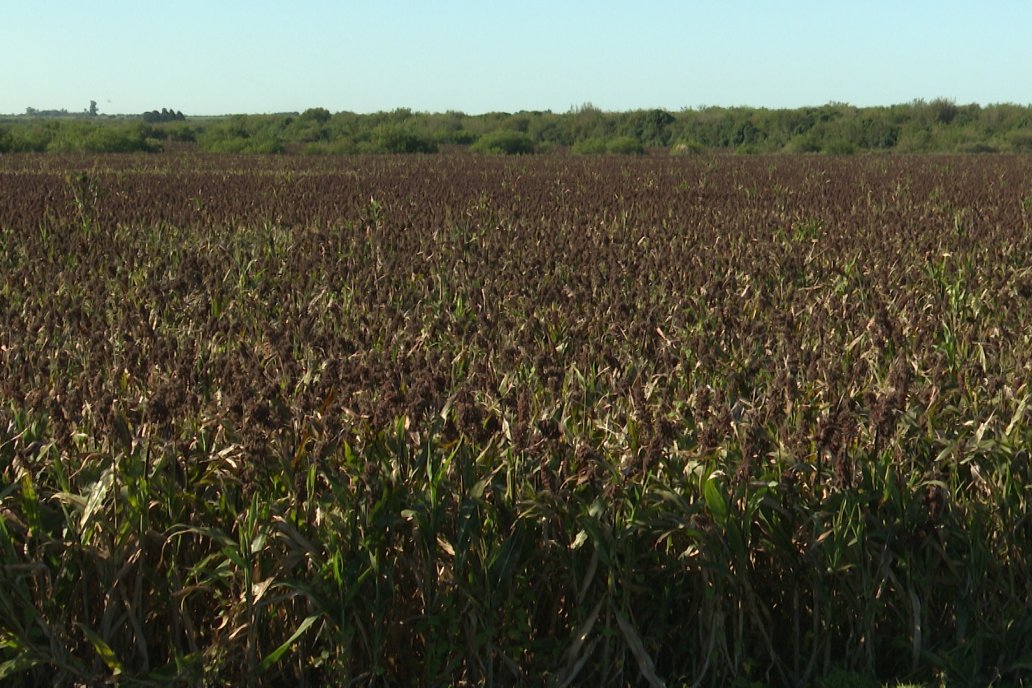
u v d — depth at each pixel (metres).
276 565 5.67
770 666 6.05
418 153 77.44
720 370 8.55
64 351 8.66
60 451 6.12
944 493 6.18
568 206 26.97
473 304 11.62
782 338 9.23
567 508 5.79
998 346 8.86
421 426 6.15
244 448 5.84
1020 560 6.39
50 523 5.75
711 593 5.84
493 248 16.45
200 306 10.93
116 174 42.19
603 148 84.12
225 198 27.92
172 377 7.38
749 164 56.59
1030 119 96.50
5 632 5.47
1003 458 6.48
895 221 21.97
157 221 21.64
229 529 5.85
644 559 6.04
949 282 14.05
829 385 7.64
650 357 9.01
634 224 22.70
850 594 6.08
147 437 5.85
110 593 5.55
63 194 29.97
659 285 12.91
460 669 5.89
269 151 75.31
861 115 102.88
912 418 6.70
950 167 51.66
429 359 8.05
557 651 5.84
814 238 19.38
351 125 112.38
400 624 5.82
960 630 6.21
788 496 6.14
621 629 5.83
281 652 5.43
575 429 6.87
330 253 16.30
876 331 9.42
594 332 10.01
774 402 6.84
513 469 6.00
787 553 6.08
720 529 5.85
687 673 6.10
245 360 8.02
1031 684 6.08
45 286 12.82
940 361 7.86
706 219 23.06
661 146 105.56
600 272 13.12
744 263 15.22
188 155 67.50
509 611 5.77
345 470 5.99
